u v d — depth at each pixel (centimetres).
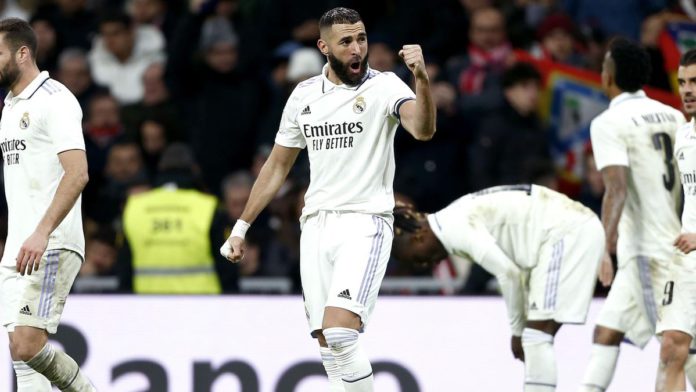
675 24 4066
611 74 2944
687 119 3156
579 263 2889
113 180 4138
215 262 3547
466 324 3303
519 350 2984
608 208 2877
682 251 2561
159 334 3338
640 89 2955
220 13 4584
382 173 2559
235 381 3319
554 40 4319
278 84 4491
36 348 2578
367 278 2505
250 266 3859
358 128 2534
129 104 4466
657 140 2905
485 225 2914
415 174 4050
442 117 4097
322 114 2553
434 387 3284
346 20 2511
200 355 3328
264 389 3312
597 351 2984
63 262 2598
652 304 2914
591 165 4000
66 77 4544
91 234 3956
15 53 2592
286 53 4503
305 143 2669
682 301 2680
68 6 4834
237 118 4428
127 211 3559
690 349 2783
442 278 3688
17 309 2575
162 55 4747
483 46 4319
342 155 2547
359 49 2508
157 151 4162
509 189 2948
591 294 2903
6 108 2622
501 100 4081
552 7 4631
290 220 3850
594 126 2928
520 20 4506
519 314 2936
